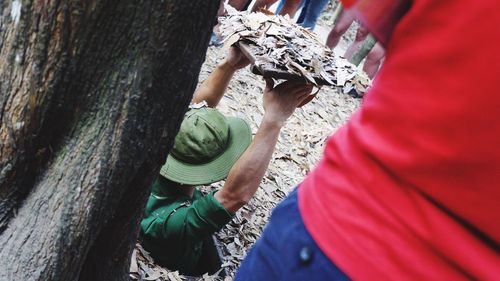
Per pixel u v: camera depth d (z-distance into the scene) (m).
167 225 2.01
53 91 1.00
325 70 2.16
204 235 1.99
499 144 0.56
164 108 1.11
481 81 0.57
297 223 0.77
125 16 0.96
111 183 1.10
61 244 1.08
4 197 1.10
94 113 1.05
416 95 0.63
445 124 0.60
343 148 0.74
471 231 0.62
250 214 2.67
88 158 1.07
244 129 2.22
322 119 4.07
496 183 0.58
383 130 0.68
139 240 2.14
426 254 0.63
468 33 0.58
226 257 2.33
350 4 0.75
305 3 4.63
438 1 0.62
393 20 0.72
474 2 0.58
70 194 1.08
